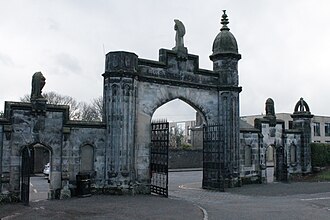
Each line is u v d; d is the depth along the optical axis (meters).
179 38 23.02
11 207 15.64
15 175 17.61
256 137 27.64
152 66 21.73
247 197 20.23
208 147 24.33
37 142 18.30
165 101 22.05
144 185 20.73
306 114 31.73
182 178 35.38
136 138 20.70
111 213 14.08
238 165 24.83
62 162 18.80
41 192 23.59
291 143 30.70
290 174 30.44
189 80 23.20
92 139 19.83
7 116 17.64
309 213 14.56
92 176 19.70
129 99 20.19
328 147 33.16
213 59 25.34
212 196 20.64
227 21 25.84
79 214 13.82
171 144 63.72
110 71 20.16
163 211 14.60
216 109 24.52
